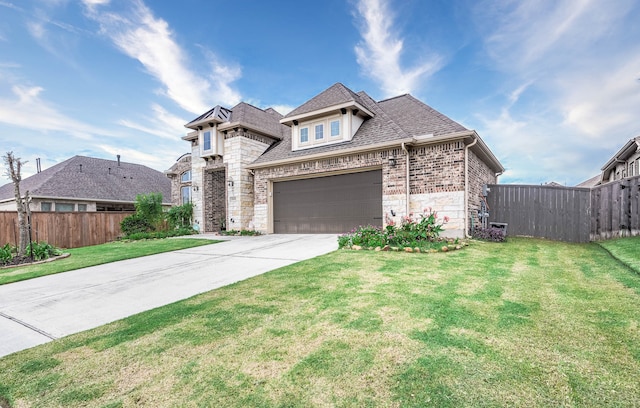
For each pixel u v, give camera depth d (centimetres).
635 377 217
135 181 2473
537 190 1028
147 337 323
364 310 360
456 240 797
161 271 687
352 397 209
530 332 290
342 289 447
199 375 247
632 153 1473
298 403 207
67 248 1331
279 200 1420
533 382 215
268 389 223
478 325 309
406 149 1027
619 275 490
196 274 635
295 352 273
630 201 855
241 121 1482
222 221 1730
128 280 613
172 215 1697
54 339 339
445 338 283
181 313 389
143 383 241
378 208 1134
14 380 255
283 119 1353
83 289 558
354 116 1230
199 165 1692
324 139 1273
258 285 498
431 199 998
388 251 745
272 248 944
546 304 363
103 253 1007
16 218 1247
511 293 409
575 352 253
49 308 454
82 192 2006
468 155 990
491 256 672
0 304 483
